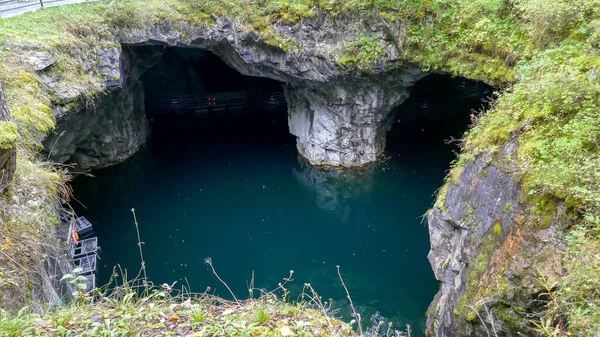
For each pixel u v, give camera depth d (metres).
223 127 27.66
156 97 29.69
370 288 15.18
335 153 22.25
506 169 8.16
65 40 14.47
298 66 18.33
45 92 13.06
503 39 13.06
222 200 20.53
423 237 17.64
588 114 7.17
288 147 25.03
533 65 9.84
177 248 17.23
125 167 22.28
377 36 16.73
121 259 16.30
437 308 10.78
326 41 17.67
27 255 6.79
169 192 20.84
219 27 17.58
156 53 21.19
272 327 5.31
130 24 16.84
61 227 10.85
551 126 7.77
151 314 5.39
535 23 11.73
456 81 26.44
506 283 7.31
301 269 16.48
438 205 10.55
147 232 18.08
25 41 13.40
